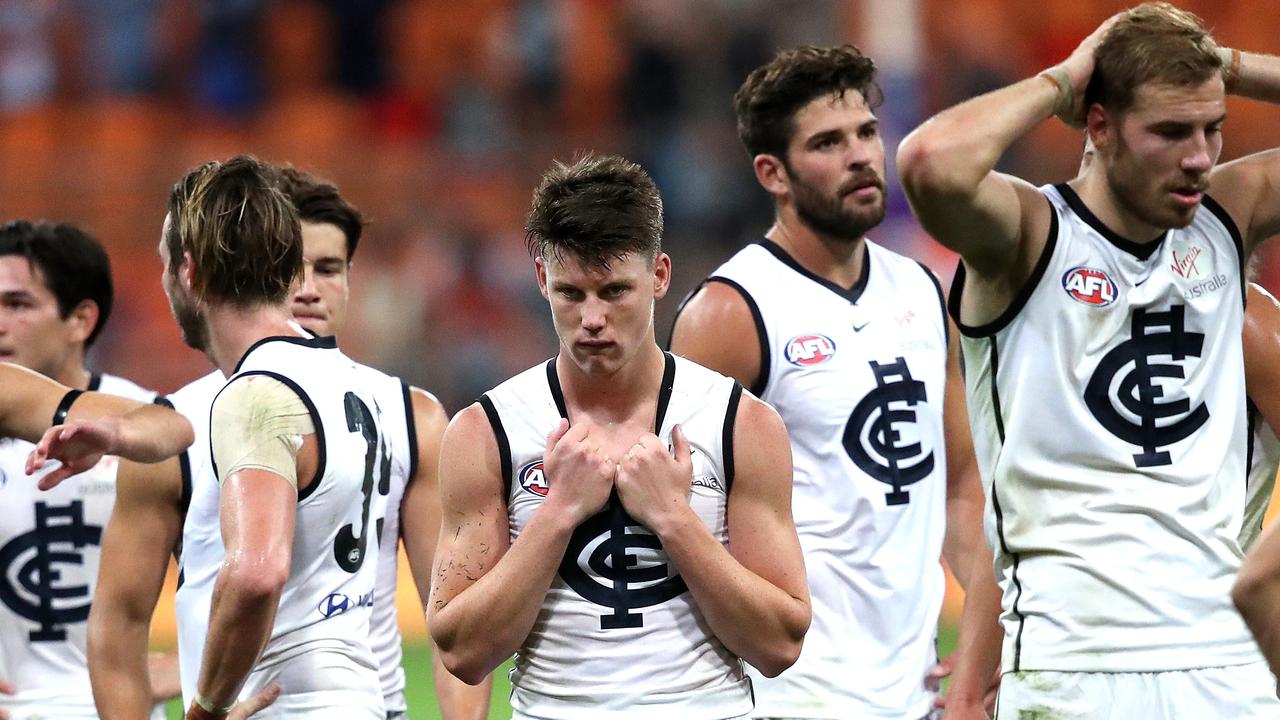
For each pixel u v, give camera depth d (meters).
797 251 15.10
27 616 14.54
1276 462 12.73
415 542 13.78
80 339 15.54
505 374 46.62
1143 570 11.52
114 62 54.53
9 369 11.78
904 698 14.22
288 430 10.78
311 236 14.08
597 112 53.66
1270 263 45.16
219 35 54.59
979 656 13.43
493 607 10.07
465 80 53.62
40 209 48.66
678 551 10.05
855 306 14.91
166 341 46.12
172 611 33.03
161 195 49.25
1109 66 11.48
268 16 55.06
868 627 14.26
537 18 54.44
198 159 50.06
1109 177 11.72
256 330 11.28
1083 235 11.86
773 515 10.52
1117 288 11.78
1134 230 11.88
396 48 55.41
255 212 11.20
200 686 10.48
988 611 13.46
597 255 9.82
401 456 13.71
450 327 46.84
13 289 14.95
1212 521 11.67
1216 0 57.62
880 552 14.33
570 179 10.17
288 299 11.54
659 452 10.11
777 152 15.02
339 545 11.40
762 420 10.55
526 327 47.28
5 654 14.55
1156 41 11.27
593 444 10.16
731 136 48.03
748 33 49.03
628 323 9.99
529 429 10.50
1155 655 11.41
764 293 14.79
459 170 50.19
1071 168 46.16
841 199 14.71
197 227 11.15
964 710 13.32
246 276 11.19
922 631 14.51
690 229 47.06
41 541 14.59
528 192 49.66
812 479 14.45
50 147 52.94
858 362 14.59
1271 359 12.49
